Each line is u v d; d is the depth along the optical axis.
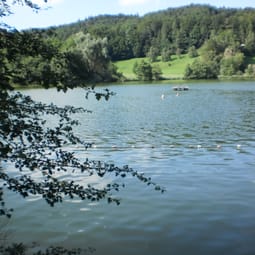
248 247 11.20
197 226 12.63
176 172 19.48
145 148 26.62
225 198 15.28
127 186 16.69
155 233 12.16
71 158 7.41
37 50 6.55
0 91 6.21
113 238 11.86
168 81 140.25
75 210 14.01
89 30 192.62
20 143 7.21
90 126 38.25
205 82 129.62
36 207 14.29
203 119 42.34
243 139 29.66
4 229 12.45
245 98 68.25
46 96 73.94
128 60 196.38
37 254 9.22
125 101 66.12
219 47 166.62
